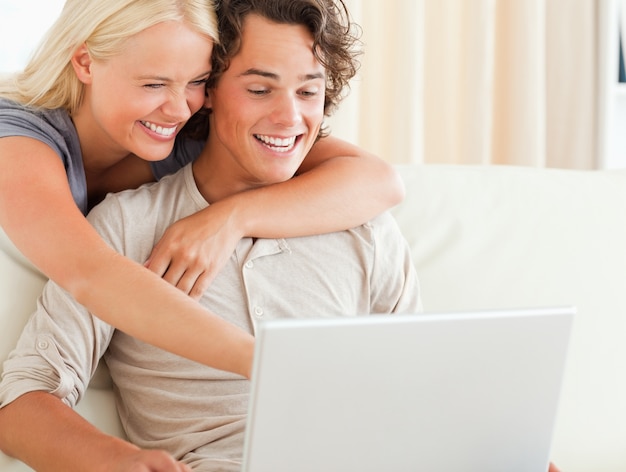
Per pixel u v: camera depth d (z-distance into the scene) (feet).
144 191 4.53
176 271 4.17
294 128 4.35
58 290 4.11
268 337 2.84
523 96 9.16
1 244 4.44
